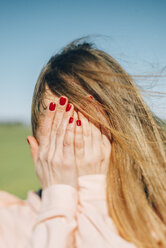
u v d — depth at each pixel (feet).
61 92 3.10
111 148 3.16
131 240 2.65
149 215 2.84
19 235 2.77
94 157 3.05
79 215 2.72
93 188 2.95
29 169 19.25
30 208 3.08
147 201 3.00
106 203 2.93
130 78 3.34
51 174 2.89
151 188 3.08
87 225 2.63
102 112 3.10
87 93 3.07
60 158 2.88
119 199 2.94
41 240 2.48
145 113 3.31
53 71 3.18
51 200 2.71
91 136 3.10
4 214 2.90
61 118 2.99
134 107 3.26
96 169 3.07
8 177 16.05
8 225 2.81
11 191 12.52
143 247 2.64
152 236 2.75
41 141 3.04
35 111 3.28
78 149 3.03
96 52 3.30
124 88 3.23
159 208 3.02
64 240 2.46
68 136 2.89
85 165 3.04
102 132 3.14
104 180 3.05
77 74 3.10
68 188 2.76
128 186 3.00
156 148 3.25
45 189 2.83
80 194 2.94
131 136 3.11
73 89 3.06
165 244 2.69
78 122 3.00
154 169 3.13
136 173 3.10
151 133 3.28
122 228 2.74
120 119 3.10
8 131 67.00
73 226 2.56
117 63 3.38
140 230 2.74
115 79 3.21
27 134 58.54
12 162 22.90
